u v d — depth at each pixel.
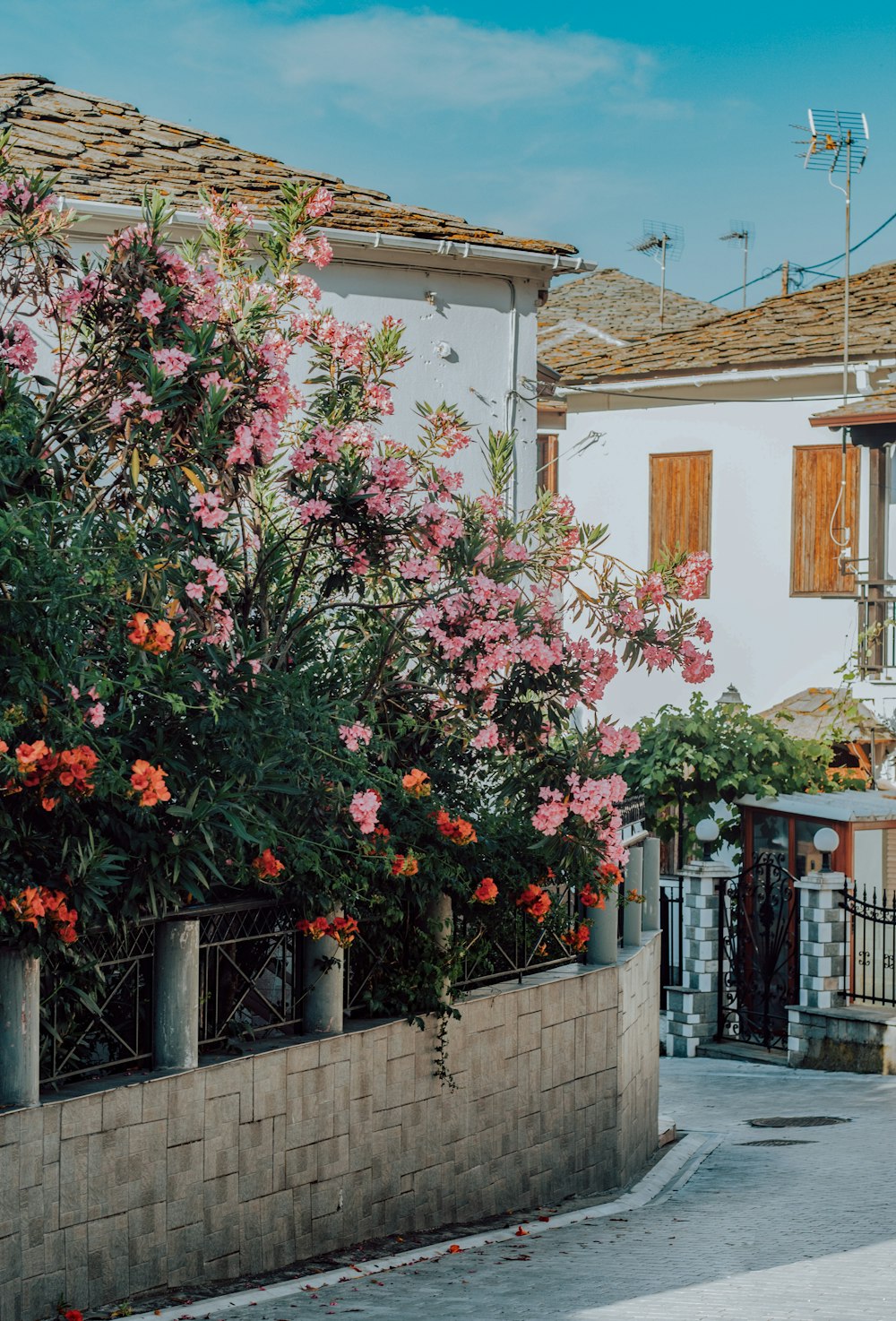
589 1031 11.36
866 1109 15.41
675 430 27.64
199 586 7.84
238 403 8.46
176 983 7.93
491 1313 7.27
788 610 26.53
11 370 8.45
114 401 8.09
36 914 6.83
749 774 21.52
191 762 7.61
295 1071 8.59
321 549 9.52
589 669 9.58
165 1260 7.76
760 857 19.61
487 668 9.08
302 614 9.55
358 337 10.46
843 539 25.86
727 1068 18.88
